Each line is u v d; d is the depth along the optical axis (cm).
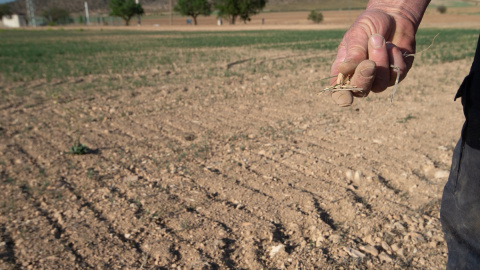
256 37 3341
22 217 354
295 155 474
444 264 269
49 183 426
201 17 11162
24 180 438
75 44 2925
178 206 360
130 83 1066
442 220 138
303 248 289
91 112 750
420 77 1029
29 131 634
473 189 122
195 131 602
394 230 308
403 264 271
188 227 324
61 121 689
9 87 1048
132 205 364
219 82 1050
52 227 335
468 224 125
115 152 519
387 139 518
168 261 281
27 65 1544
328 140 532
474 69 116
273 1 17200
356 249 286
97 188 409
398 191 377
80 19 9719
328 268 266
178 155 492
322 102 773
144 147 536
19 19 9731
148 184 412
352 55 114
